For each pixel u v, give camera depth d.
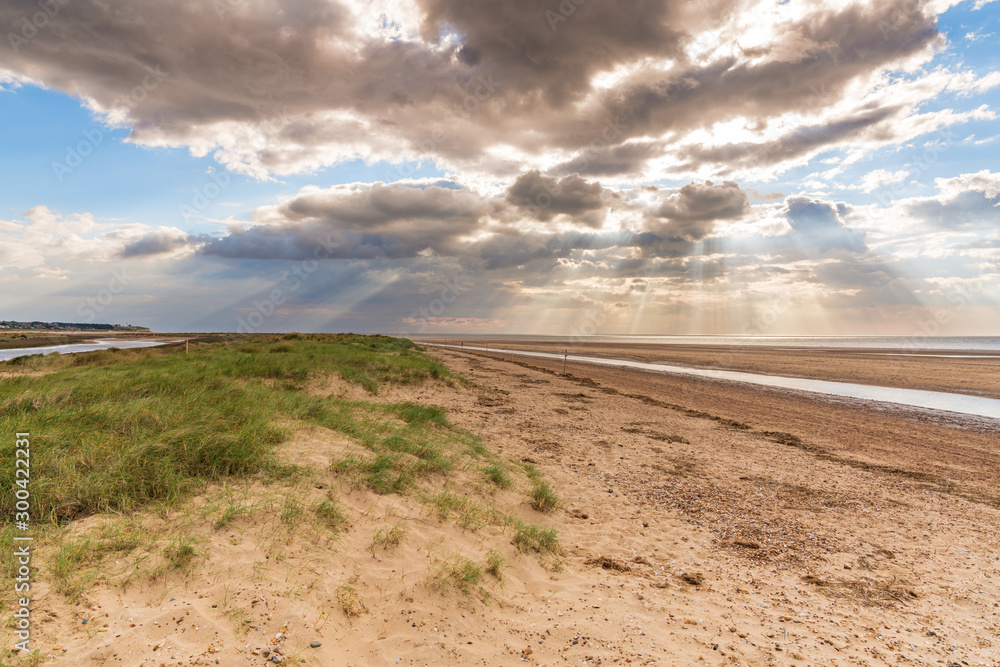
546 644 3.65
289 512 4.80
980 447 13.63
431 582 4.21
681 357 55.72
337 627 3.46
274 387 12.08
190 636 3.03
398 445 7.82
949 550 6.28
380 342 42.69
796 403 21.27
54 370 14.02
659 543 6.10
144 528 4.20
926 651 3.90
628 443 11.66
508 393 18.94
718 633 3.96
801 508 7.69
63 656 2.69
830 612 4.50
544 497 7.04
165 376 10.03
